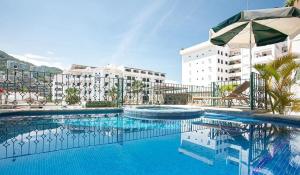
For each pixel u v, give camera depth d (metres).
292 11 4.25
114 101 7.78
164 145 2.60
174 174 1.66
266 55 46.97
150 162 1.95
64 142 2.67
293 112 6.32
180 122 4.57
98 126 3.98
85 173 1.66
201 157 2.12
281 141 2.81
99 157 2.09
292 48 10.34
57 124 4.16
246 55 49.69
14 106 5.92
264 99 6.45
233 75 59.50
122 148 2.43
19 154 2.13
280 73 6.09
